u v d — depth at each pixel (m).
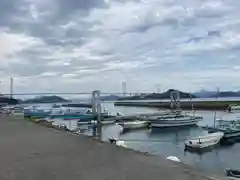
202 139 42.28
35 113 87.75
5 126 24.02
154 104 154.50
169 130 64.75
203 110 116.50
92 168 7.48
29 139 14.38
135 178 6.36
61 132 17.94
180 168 6.95
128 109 136.88
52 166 8.02
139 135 57.78
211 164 31.52
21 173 7.36
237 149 41.78
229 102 134.62
